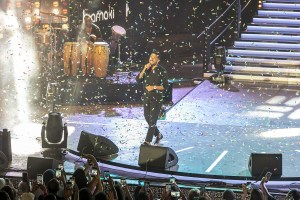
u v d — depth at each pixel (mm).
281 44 27609
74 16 28062
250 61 27172
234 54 27625
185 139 19047
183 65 30688
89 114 22641
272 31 28328
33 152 17969
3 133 16969
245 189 12203
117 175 16000
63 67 26484
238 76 26406
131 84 24719
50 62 26344
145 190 12094
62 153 17500
